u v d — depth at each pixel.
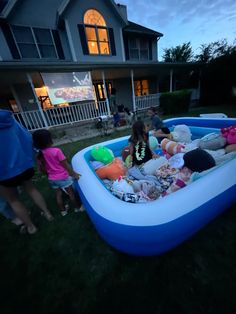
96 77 10.11
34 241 2.01
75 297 1.42
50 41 9.00
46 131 1.90
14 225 2.32
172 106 10.38
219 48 13.22
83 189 2.05
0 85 8.22
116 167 2.72
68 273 1.61
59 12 8.38
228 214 2.06
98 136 6.93
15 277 1.63
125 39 11.23
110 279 1.52
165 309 1.27
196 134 4.55
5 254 1.88
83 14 9.12
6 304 1.43
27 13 8.21
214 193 1.71
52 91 7.54
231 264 1.52
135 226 1.40
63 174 2.06
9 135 1.64
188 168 2.32
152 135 4.14
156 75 13.37
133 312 1.28
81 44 9.45
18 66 6.21
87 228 2.10
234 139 2.74
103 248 1.82
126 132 7.16
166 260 1.62
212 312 1.23
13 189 1.83
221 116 4.96
